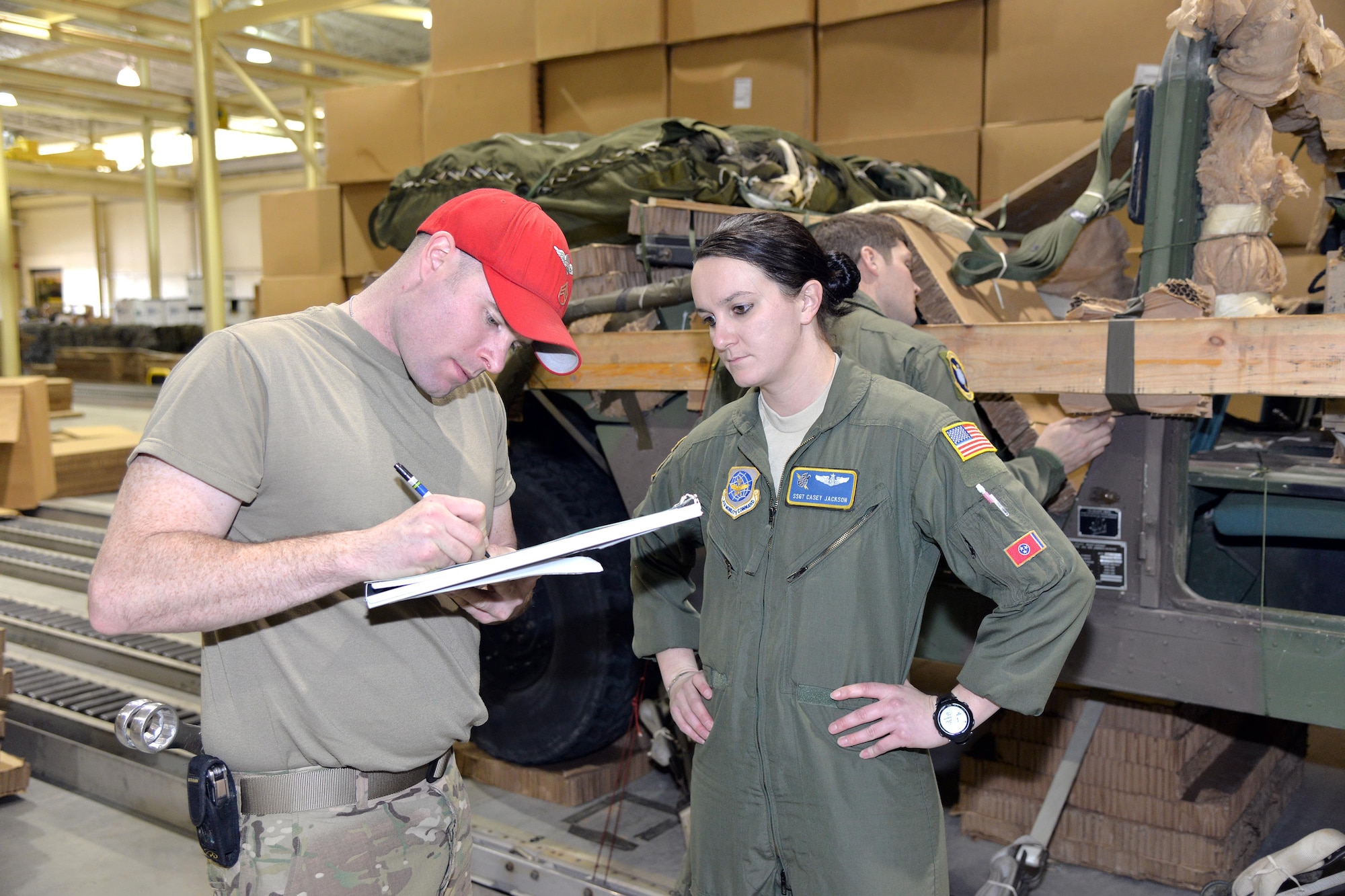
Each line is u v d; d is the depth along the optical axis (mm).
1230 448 2838
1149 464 1969
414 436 1386
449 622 1451
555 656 2953
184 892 2713
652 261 2645
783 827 1404
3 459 6297
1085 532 2041
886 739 1338
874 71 3967
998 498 1312
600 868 2500
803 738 1373
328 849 1323
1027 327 1939
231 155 21672
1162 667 1970
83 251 28031
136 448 1175
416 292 1282
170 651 3943
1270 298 2051
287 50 10719
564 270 1308
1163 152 2045
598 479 3076
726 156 2822
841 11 3943
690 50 4168
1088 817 2582
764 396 1480
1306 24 1919
